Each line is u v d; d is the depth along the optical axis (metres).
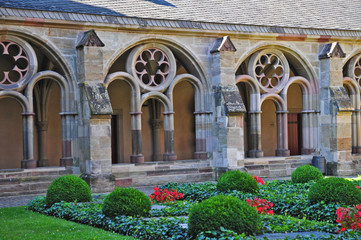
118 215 10.20
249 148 23.03
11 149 18.92
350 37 20.81
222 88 18.12
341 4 23.16
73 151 16.48
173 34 17.80
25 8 15.45
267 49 19.59
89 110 15.81
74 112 16.38
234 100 18.11
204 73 18.42
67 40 16.23
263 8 20.67
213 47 18.44
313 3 22.36
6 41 15.45
